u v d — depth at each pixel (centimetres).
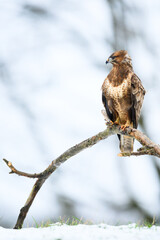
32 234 801
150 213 2192
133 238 753
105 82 1202
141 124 2236
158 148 817
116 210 2247
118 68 1184
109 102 1202
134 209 2244
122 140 1227
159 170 2295
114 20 2606
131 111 1206
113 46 2598
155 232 816
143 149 831
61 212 2253
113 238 751
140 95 1206
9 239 768
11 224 1970
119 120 1234
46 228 897
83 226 912
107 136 975
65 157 984
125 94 1178
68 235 773
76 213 2253
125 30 2586
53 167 991
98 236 764
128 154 836
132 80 1176
